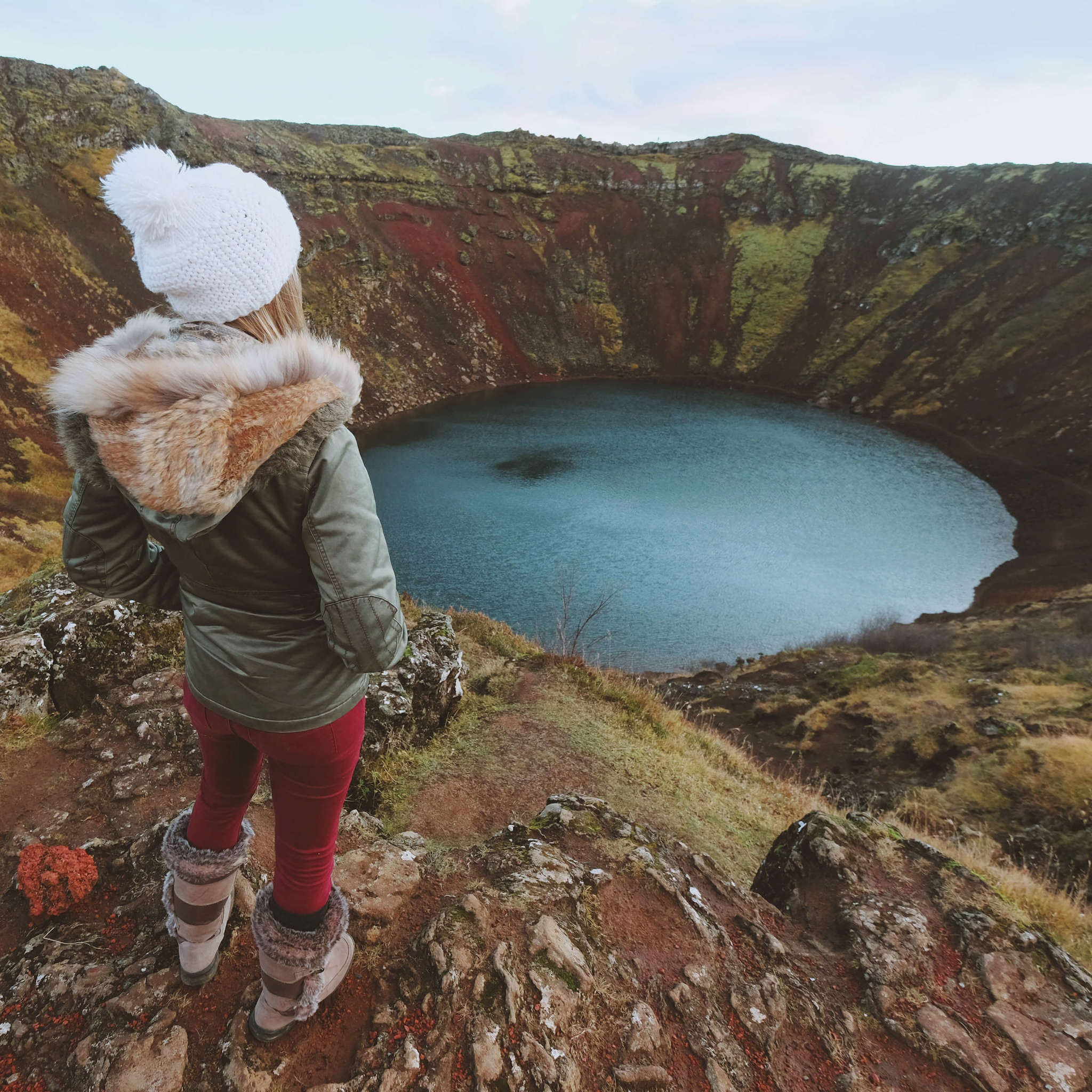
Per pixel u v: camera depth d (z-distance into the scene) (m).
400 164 97.88
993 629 28.62
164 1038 1.56
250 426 0.81
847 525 52.44
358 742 1.23
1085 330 71.38
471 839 4.55
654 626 37.44
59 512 35.00
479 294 92.88
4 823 2.72
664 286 97.94
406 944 1.97
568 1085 1.65
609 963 2.07
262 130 89.69
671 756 6.81
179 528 0.93
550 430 72.44
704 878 2.81
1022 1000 2.34
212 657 1.08
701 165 107.50
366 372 78.19
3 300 50.78
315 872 1.33
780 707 20.52
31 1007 1.67
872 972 2.39
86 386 0.84
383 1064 1.59
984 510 54.88
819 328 90.38
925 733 15.98
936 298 85.50
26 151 61.59
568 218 102.50
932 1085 2.00
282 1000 1.46
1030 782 11.50
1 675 3.38
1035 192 86.12
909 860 3.11
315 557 0.93
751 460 65.31
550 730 6.57
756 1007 2.09
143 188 0.87
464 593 40.12
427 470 60.38
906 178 98.38
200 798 1.43
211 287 0.90
